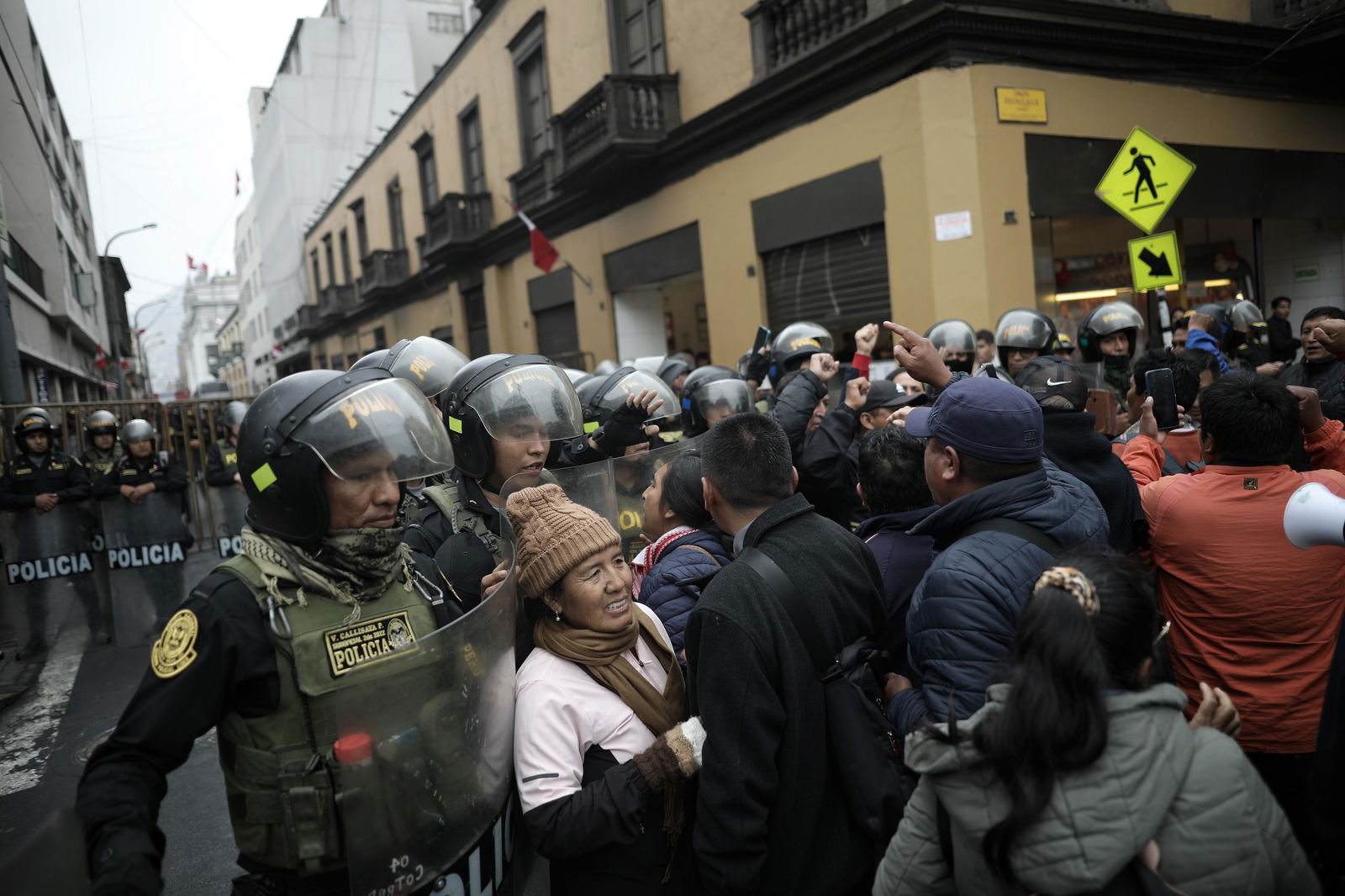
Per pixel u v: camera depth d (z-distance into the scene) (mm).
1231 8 8789
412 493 2414
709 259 10602
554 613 1715
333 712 1381
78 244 20828
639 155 10922
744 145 9758
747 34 9438
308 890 1360
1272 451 2002
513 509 1758
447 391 2420
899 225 7906
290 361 37438
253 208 42531
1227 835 1088
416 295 22047
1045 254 7879
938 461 1863
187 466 7688
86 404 6664
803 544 1717
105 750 1307
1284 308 9062
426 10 29766
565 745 1585
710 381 4047
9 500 5664
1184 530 2076
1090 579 1212
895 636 2109
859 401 3207
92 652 5742
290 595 1412
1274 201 9602
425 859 1312
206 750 4066
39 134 15023
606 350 13375
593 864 1627
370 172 23547
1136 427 3064
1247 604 1983
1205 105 8891
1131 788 1084
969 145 7348
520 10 14570
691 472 2375
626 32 11797
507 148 15852
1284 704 1958
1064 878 1067
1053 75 7770
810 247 9148
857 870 1640
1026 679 1133
